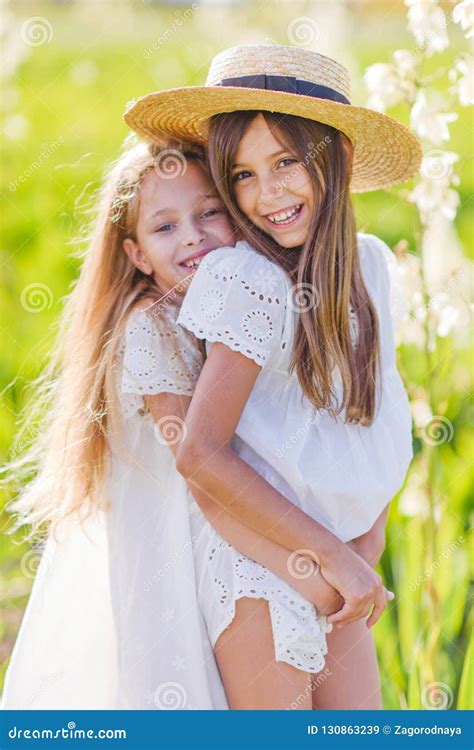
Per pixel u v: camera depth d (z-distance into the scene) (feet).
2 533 11.94
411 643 9.11
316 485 7.22
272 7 16.03
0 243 17.22
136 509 7.64
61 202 18.62
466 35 8.18
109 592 7.84
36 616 7.87
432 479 8.95
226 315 6.92
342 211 7.55
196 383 7.48
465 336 10.34
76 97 25.04
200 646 7.22
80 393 7.87
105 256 8.05
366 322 7.68
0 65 15.23
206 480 6.88
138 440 7.68
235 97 7.23
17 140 19.65
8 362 14.03
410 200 8.80
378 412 7.69
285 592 6.97
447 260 8.75
